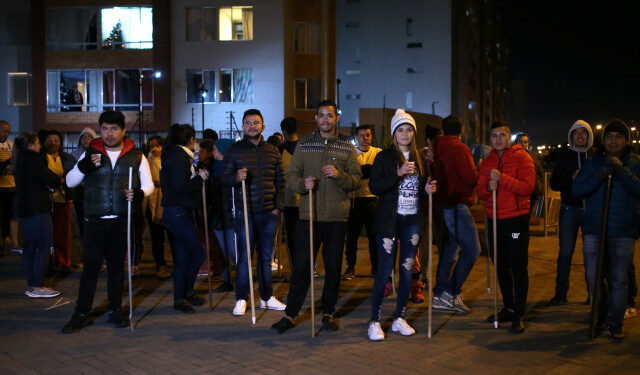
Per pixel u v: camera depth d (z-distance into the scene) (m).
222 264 7.64
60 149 8.17
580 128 6.05
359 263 9.05
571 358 4.46
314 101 28.23
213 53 26.97
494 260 5.27
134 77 27.06
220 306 6.27
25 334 5.19
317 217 5.21
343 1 43.88
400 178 4.92
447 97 42.56
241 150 5.86
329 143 5.28
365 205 7.64
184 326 5.43
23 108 27.67
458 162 5.78
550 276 7.88
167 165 5.91
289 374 4.11
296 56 28.16
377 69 43.50
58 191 8.09
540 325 5.41
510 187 5.21
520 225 5.25
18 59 27.70
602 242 4.81
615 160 4.77
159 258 7.85
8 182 9.71
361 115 22.41
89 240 5.37
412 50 43.03
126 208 5.42
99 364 4.34
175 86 27.14
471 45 51.44
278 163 6.04
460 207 5.85
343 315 5.84
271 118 26.95
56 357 4.52
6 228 10.69
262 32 26.84
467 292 6.91
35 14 27.16
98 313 5.96
